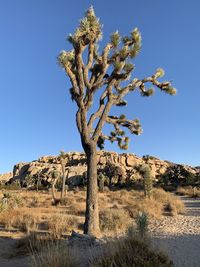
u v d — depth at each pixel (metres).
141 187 56.09
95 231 11.38
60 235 11.57
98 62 12.30
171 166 77.00
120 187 62.81
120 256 6.77
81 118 11.80
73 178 71.50
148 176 34.00
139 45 12.50
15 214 16.77
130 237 7.55
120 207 22.31
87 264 7.31
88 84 11.89
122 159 74.12
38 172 78.19
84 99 12.05
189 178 63.16
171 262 6.94
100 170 72.12
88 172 11.81
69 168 75.50
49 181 68.88
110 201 27.47
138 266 6.49
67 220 14.42
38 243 9.43
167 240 10.34
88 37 11.74
